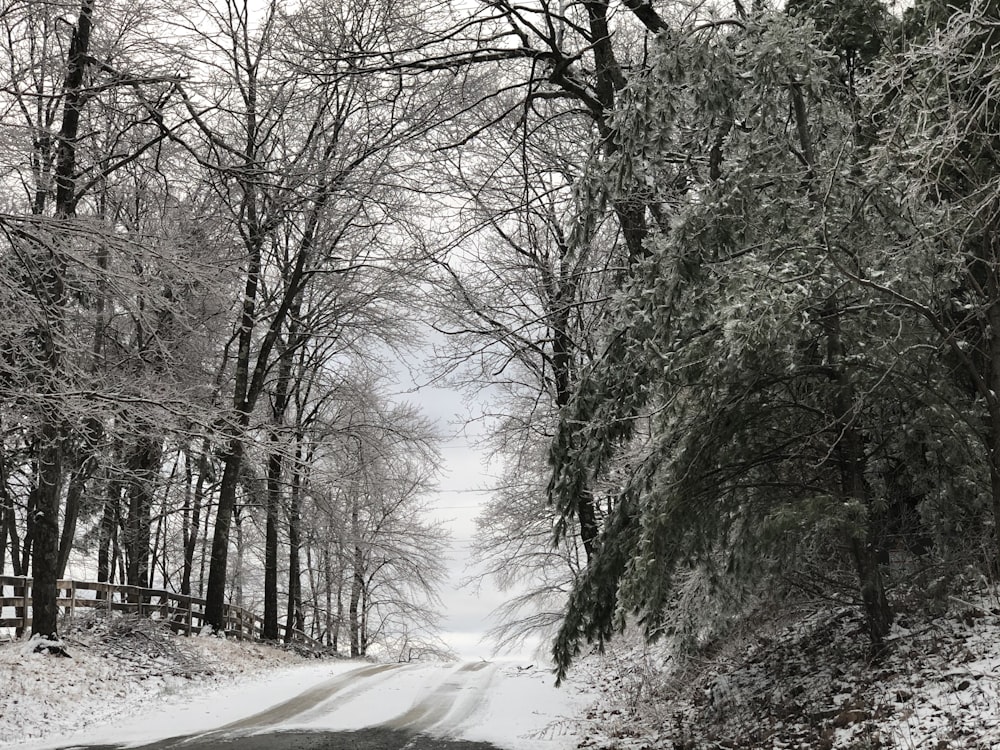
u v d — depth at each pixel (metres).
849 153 8.66
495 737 11.98
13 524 23.48
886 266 7.85
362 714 13.94
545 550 26.17
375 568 38.81
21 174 15.99
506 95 19.95
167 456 26.39
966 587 9.70
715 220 8.68
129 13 17.88
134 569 26.59
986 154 7.22
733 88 9.46
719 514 9.66
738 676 11.70
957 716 7.25
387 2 16.97
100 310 18.31
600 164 10.34
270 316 25.45
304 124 22.31
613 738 11.58
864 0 9.93
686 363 8.55
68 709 13.62
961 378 9.23
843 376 8.88
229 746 10.96
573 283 18.28
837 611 11.72
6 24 15.14
